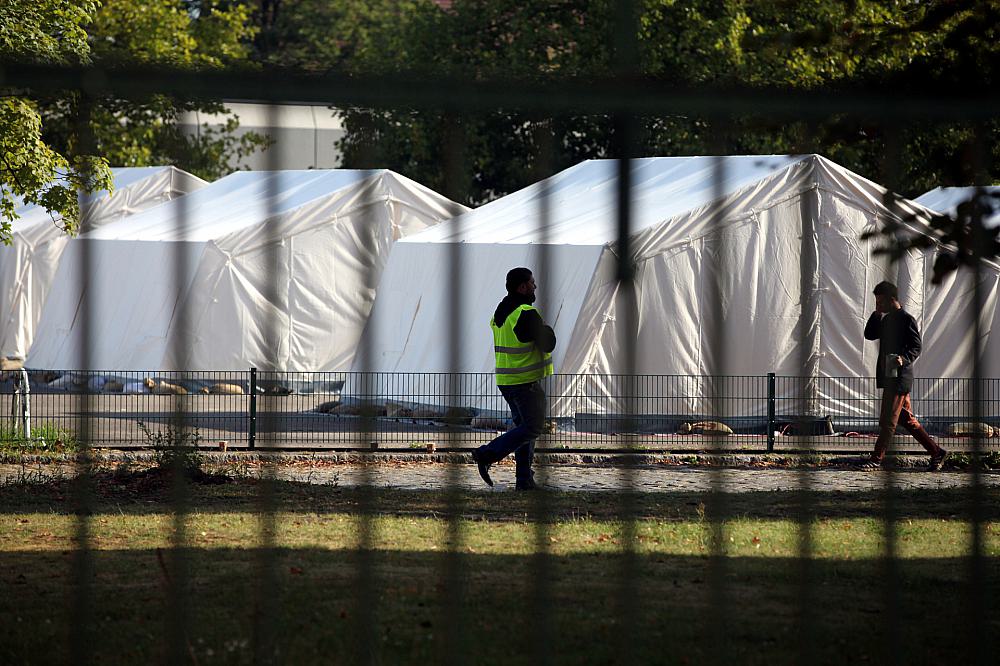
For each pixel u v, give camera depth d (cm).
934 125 1552
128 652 2022
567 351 6525
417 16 13925
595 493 4331
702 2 11294
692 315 6656
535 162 1364
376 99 1240
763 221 6719
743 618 2305
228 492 4169
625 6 1268
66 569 2786
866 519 3681
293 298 8469
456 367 1540
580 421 6475
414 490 4347
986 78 1800
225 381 7856
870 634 2192
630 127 1284
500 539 3253
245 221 8600
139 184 10344
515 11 12975
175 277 1432
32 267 10050
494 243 7231
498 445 4294
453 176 1294
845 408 6694
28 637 2133
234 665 1947
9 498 3969
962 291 6775
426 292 7538
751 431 6600
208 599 2434
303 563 2842
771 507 3966
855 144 1720
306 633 2148
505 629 2202
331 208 8569
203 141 11081
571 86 1259
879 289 5241
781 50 2408
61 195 5612
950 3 2102
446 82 1240
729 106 1283
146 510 3750
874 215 6800
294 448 5491
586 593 2536
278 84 1229
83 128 1338
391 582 2620
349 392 7562
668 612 2341
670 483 4697
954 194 7062
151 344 8306
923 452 5700
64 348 8806
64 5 5634
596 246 6612
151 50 12456
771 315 6694
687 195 7025
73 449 5284
